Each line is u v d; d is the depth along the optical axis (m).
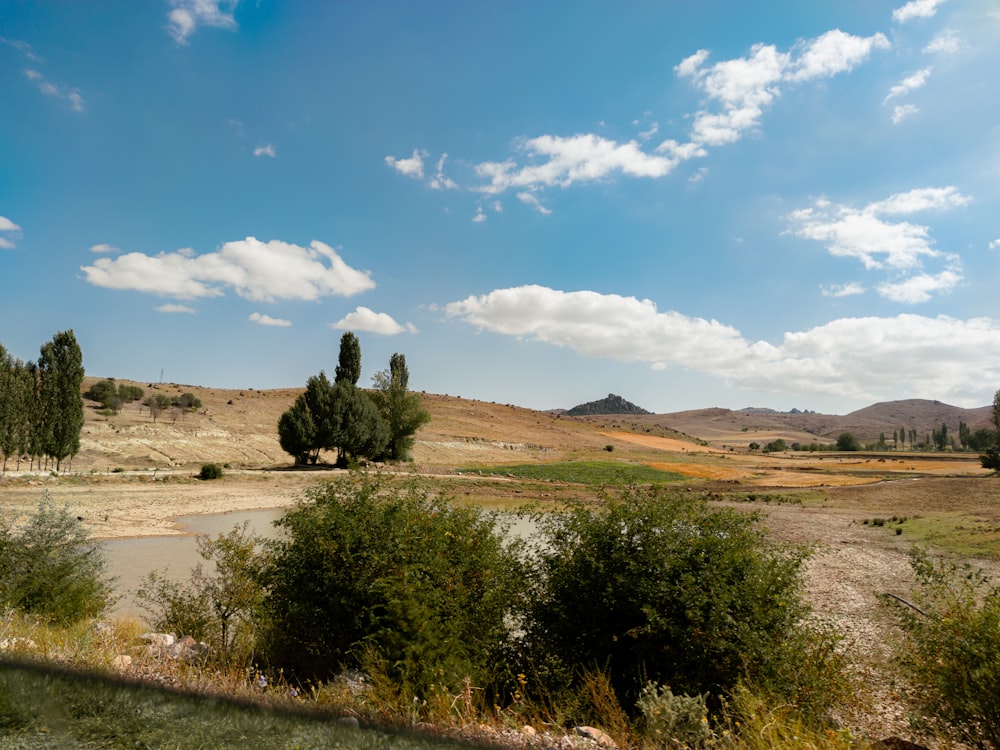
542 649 8.08
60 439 48.25
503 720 6.04
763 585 7.87
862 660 11.95
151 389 117.06
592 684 7.06
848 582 22.31
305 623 8.35
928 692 7.26
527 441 119.75
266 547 9.88
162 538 27.08
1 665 5.00
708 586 7.75
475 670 7.12
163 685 5.11
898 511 49.97
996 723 6.46
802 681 7.55
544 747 5.19
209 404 105.06
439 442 101.69
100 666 5.57
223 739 4.12
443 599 7.72
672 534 8.36
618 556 8.16
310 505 9.59
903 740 6.91
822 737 5.93
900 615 8.56
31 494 37.12
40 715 4.04
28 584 10.67
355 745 4.51
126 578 18.89
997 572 22.31
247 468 63.75
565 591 8.41
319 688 6.55
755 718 5.92
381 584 7.57
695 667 7.41
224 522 33.00
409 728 4.96
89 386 104.75
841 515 48.34
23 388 46.66
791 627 8.08
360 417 66.88
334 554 8.47
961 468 112.12
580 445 127.00
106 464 59.44
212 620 9.77
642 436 163.25
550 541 9.16
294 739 4.32
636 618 7.88
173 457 66.50
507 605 8.41
